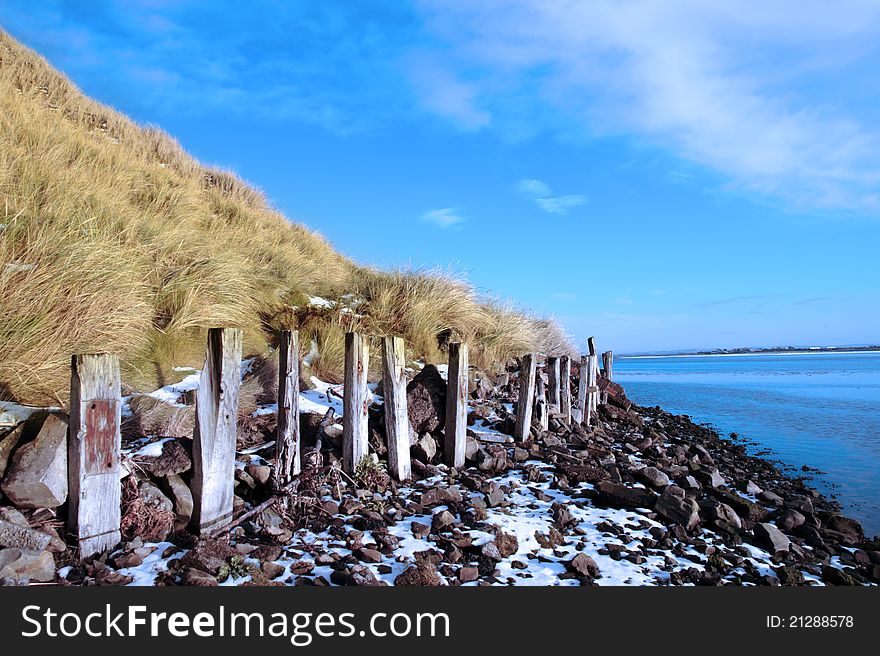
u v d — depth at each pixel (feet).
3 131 32.96
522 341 40.78
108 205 29.37
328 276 38.91
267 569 13.29
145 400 19.43
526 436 25.54
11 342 18.16
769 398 79.20
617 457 26.78
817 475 32.94
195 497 14.85
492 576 14.19
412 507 17.85
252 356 25.99
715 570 15.88
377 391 25.22
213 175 59.93
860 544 20.17
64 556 12.88
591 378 35.78
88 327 20.54
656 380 129.29
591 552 16.08
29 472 13.07
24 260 21.26
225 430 15.24
